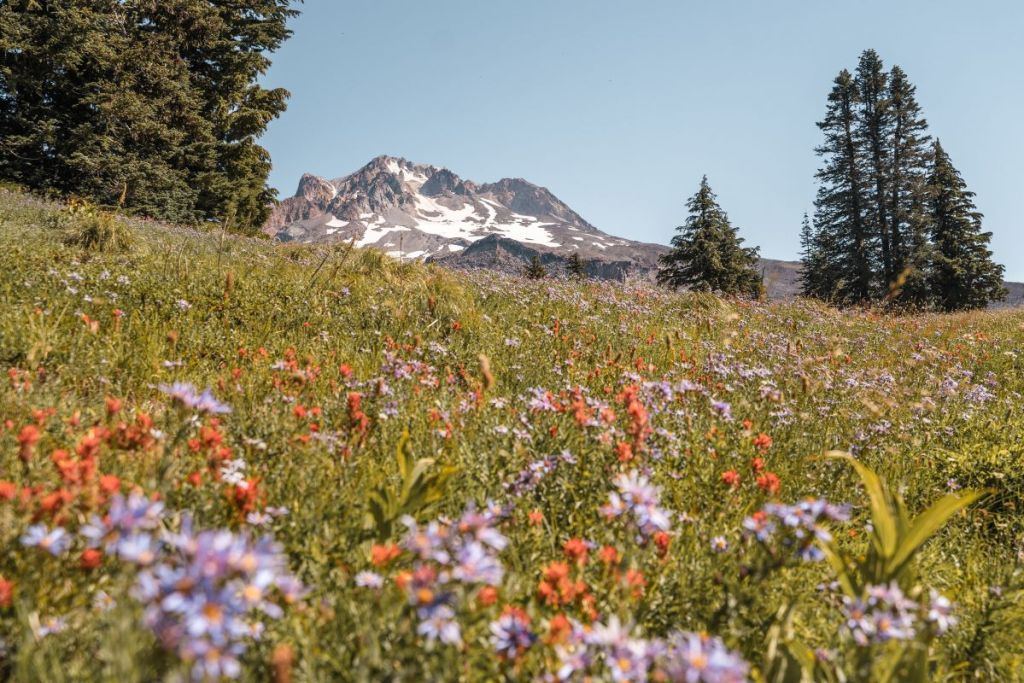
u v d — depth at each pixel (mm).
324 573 2291
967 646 2750
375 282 9328
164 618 1239
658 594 2533
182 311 6188
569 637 1854
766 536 2299
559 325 8172
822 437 5055
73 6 28062
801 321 13641
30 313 4926
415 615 1740
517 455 3533
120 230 9703
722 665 1503
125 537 1496
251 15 39344
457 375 5711
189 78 35438
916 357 9695
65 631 1855
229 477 2631
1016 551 3760
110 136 29094
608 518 2846
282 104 39844
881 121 54812
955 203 50312
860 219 54375
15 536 2070
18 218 12070
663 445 4051
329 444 3424
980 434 5684
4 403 3383
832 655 2117
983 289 49531
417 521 2777
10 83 26656
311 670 1745
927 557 3557
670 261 51969
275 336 6039
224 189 35750
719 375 6582
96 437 2508
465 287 10180
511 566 2691
